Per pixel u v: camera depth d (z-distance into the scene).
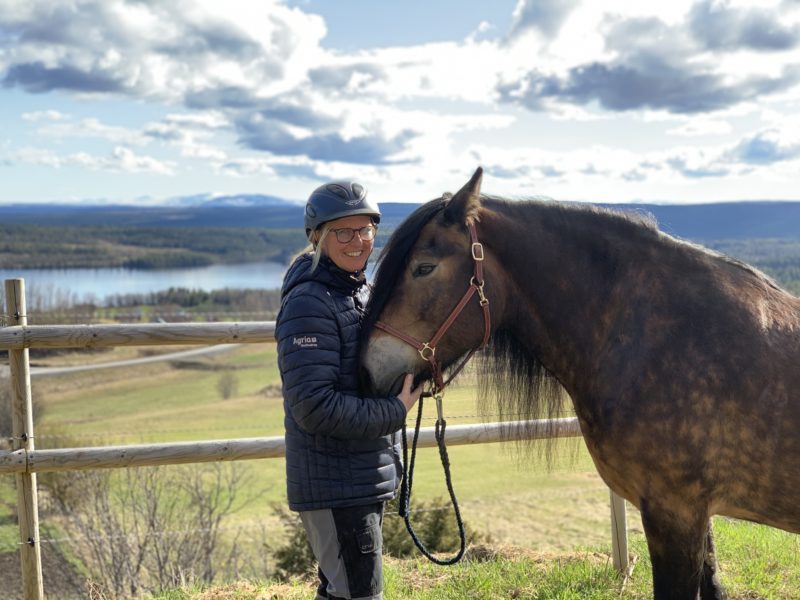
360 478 2.33
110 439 21.67
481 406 2.78
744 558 4.07
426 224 2.50
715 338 2.43
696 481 2.42
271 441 3.80
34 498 3.63
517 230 2.62
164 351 51.41
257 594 3.70
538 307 2.66
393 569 3.99
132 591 8.24
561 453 3.61
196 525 9.93
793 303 2.57
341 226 2.32
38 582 3.64
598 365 2.57
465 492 13.98
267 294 81.12
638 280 2.57
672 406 2.41
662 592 2.53
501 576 3.83
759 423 2.37
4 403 14.90
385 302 2.44
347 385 2.36
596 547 4.61
